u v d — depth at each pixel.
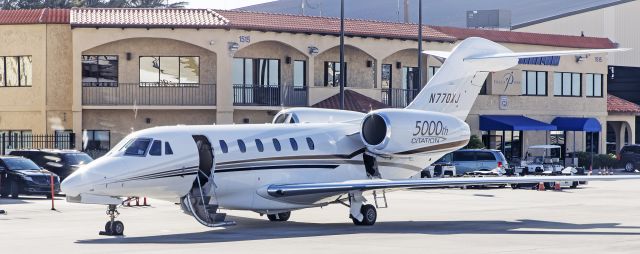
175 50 135.88
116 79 135.00
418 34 143.50
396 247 61.12
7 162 110.19
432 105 85.56
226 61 134.75
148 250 59.38
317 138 79.19
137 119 135.62
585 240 65.25
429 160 84.75
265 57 141.12
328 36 143.75
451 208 94.38
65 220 80.69
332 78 147.88
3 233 70.12
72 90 134.12
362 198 76.50
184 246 61.50
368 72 151.25
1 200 105.12
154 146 69.88
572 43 175.25
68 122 135.00
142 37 132.88
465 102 87.38
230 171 73.12
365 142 80.31
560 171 131.88
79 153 119.06
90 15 134.00
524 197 110.75
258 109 138.62
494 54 87.38
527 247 61.16
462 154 136.50
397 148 80.06
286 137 77.31
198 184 71.88
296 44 141.12
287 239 65.94
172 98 136.00
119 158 68.62
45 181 108.25
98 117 134.75
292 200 75.81
